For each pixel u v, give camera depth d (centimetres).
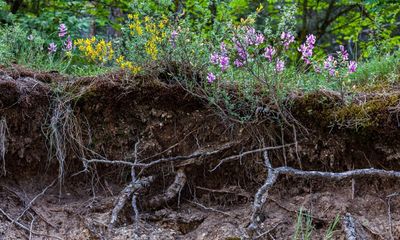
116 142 298
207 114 300
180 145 300
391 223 266
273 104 294
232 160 296
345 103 294
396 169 283
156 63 304
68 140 290
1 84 280
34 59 352
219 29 309
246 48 275
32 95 288
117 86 294
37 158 289
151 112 299
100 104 294
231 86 302
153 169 297
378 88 319
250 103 296
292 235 268
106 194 291
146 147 297
